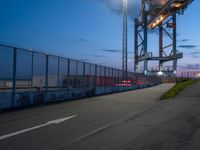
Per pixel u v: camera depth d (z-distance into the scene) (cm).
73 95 2306
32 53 1689
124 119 1043
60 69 2084
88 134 755
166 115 1143
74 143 651
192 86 2831
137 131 801
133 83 4506
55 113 1241
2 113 1250
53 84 1973
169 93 2325
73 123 946
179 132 786
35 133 769
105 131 800
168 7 6938
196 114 1158
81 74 2506
